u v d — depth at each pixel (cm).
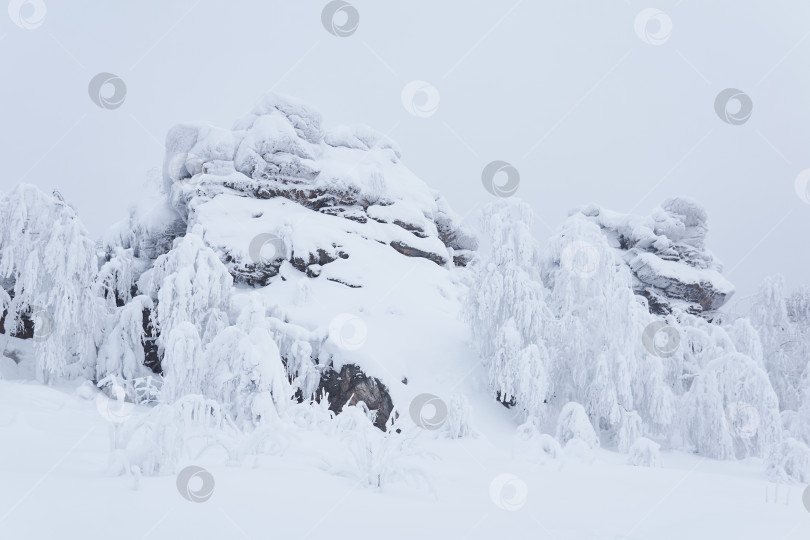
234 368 983
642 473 1039
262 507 429
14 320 1468
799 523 539
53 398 1023
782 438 1527
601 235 1717
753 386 1559
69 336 1426
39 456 554
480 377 1667
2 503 365
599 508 575
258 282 1902
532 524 462
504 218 1750
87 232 1482
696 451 1603
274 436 669
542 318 1689
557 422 1606
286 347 1495
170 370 1048
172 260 1416
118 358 1452
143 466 512
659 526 490
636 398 1655
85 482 451
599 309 1652
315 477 576
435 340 1753
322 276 1922
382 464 577
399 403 1505
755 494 831
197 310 1376
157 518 371
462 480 719
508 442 1428
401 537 387
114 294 1692
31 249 1412
